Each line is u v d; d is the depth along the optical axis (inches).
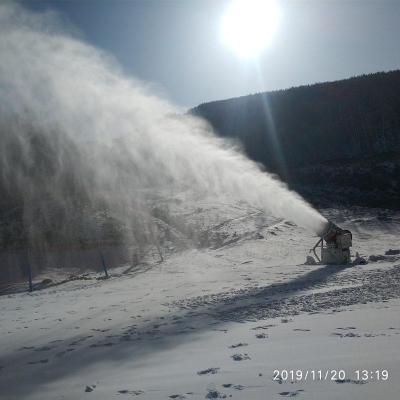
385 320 390.6
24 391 283.9
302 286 706.2
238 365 286.0
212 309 561.3
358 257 1045.2
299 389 228.8
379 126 3147.1
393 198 2151.8
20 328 533.6
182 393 240.1
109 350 380.2
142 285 930.1
